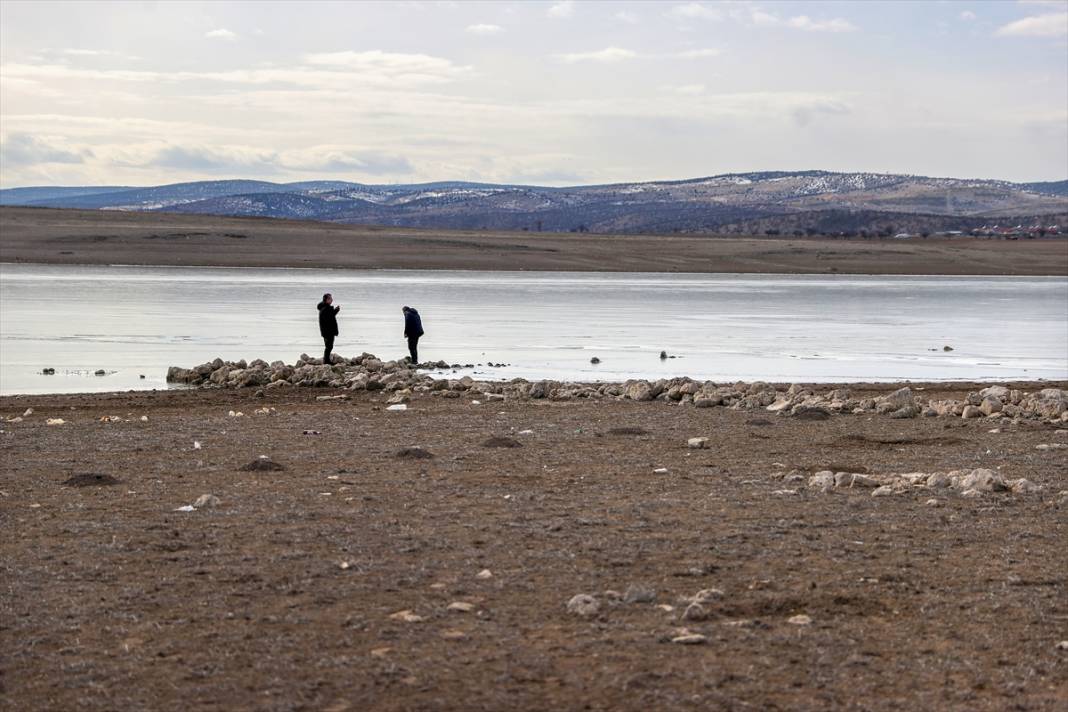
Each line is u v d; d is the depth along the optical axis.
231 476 13.69
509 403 23.14
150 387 26.84
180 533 10.57
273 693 6.64
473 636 7.65
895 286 98.50
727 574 9.31
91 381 27.72
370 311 56.09
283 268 115.75
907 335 46.16
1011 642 7.65
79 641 7.52
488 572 9.17
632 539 10.46
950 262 153.75
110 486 13.00
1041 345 42.38
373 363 30.34
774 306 65.00
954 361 36.31
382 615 8.11
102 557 9.66
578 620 8.02
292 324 46.69
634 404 23.00
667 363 34.34
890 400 22.05
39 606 8.27
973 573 9.39
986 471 13.30
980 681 6.96
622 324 49.69
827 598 8.60
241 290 72.06
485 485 13.20
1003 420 20.47
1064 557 9.96
